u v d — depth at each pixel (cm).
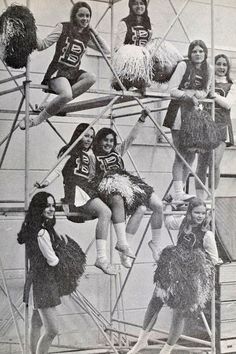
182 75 564
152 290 597
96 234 538
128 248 542
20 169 555
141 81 541
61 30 516
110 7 586
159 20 600
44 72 563
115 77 532
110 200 539
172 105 567
